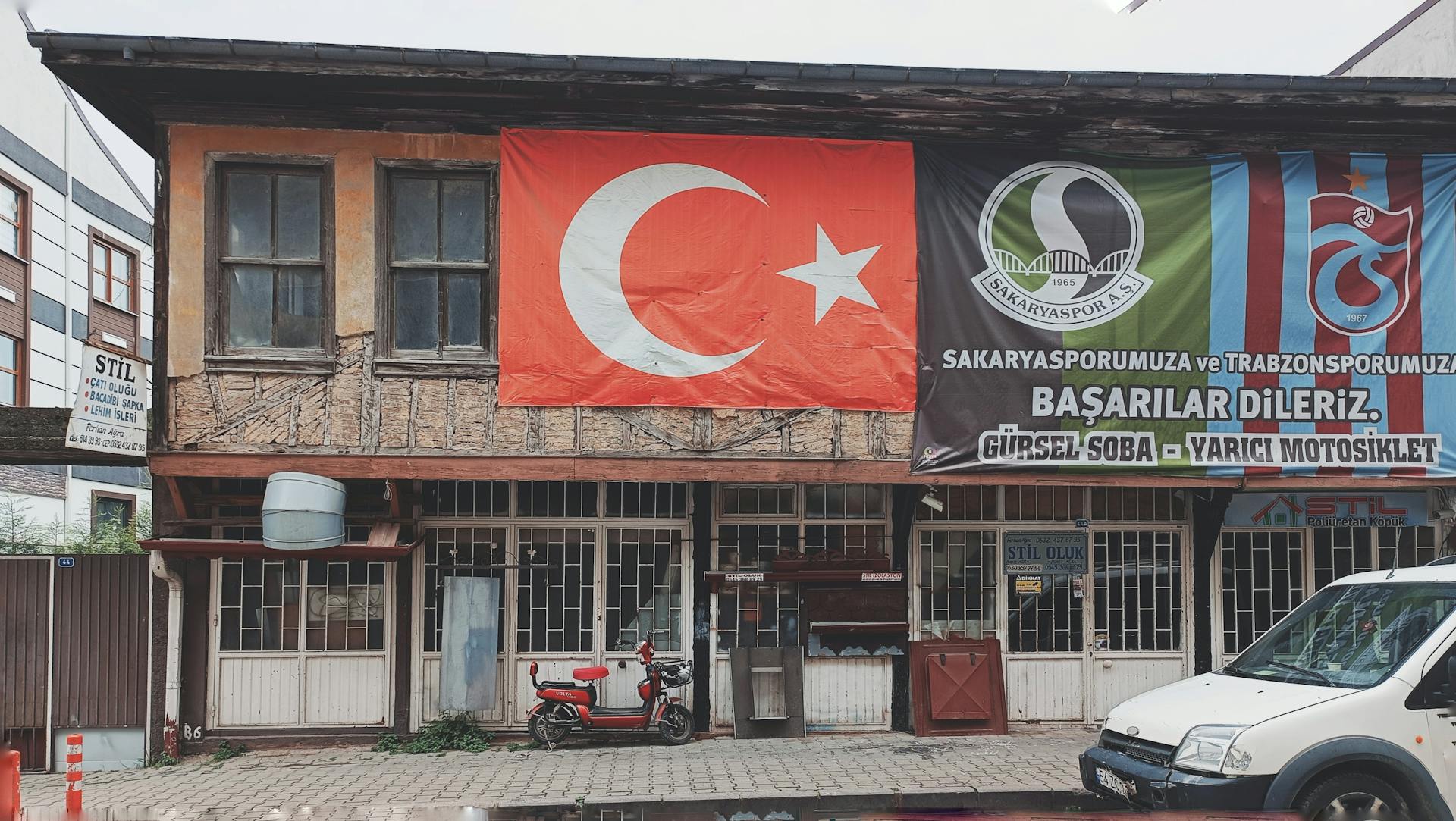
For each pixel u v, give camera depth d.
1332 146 9.22
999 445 8.77
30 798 7.54
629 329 8.63
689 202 8.73
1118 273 8.94
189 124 8.51
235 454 8.29
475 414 8.55
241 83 8.16
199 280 8.45
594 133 8.70
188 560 8.89
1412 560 9.95
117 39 7.66
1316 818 5.43
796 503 9.58
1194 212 9.02
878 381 8.76
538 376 8.56
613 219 8.67
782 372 8.71
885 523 9.59
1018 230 8.93
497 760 8.44
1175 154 9.20
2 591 8.62
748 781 7.62
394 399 8.52
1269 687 6.02
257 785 7.72
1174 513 9.85
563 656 9.27
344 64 7.98
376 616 9.14
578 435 8.59
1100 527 9.78
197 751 8.83
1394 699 5.54
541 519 9.35
